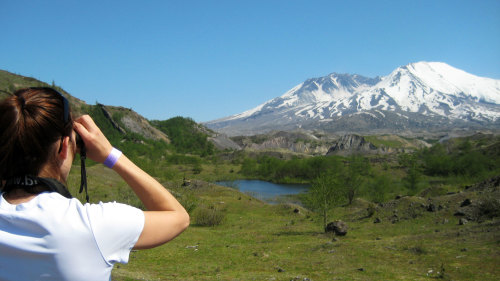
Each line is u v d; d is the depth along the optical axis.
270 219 34.59
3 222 0.98
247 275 11.89
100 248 1.01
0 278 0.95
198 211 32.03
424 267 12.12
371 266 12.59
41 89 1.13
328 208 25.83
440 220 23.55
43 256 0.95
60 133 1.08
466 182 64.94
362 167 80.00
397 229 22.84
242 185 87.06
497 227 16.61
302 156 182.62
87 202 1.16
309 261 14.05
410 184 61.31
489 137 168.50
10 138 1.00
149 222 1.14
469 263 12.05
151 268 12.93
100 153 1.21
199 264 13.90
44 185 1.06
